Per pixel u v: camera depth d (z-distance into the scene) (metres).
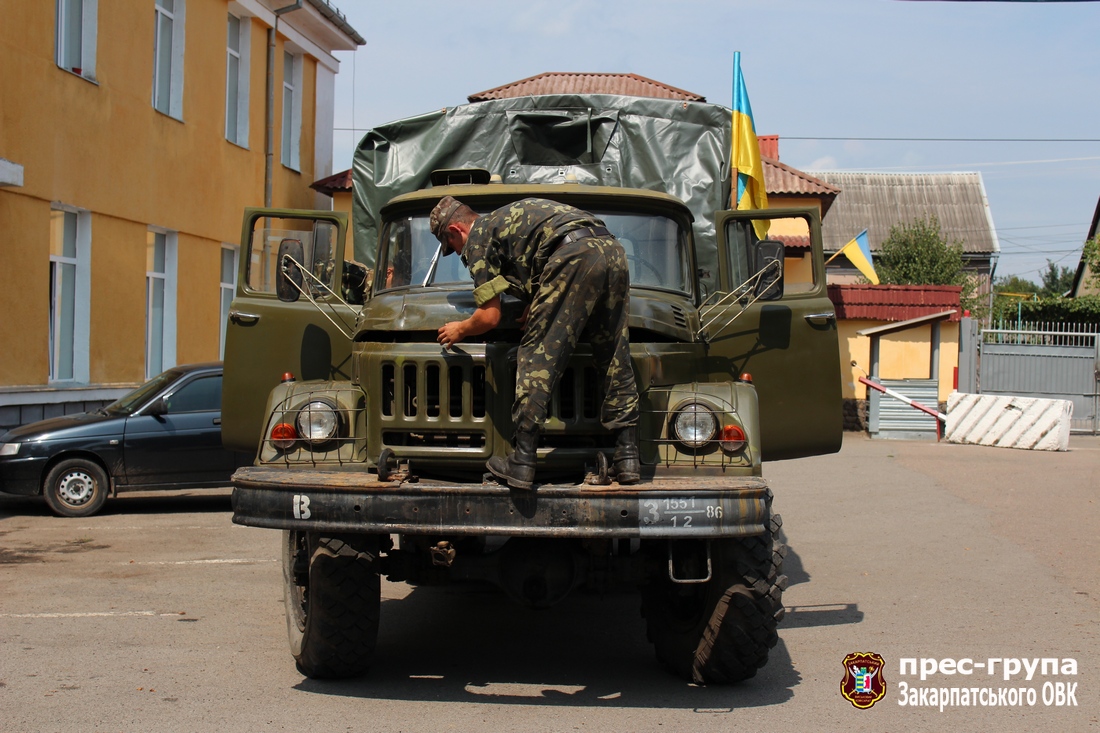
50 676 5.57
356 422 5.43
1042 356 23.03
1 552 9.25
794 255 20.66
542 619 7.18
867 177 52.84
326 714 4.99
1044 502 12.28
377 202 8.13
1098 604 7.42
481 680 5.64
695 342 5.89
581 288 4.89
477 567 5.28
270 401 5.56
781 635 6.63
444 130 8.12
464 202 6.23
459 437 5.26
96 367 15.47
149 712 4.99
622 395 4.97
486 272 5.07
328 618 5.27
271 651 6.13
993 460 16.77
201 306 18.36
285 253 6.32
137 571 8.41
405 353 5.27
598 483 4.85
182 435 11.69
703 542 5.20
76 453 11.47
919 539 10.02
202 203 18.25
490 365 5.18
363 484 4.80
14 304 13.61
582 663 6.03
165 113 17.16
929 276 39.78
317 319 6.65
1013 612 7.19
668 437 5.28
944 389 23.05
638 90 17.70
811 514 11.54
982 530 10.47
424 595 7.98
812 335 6.62
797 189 20.73
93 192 15.26
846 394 22.75
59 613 6.98
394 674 5.73
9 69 13.38
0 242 13.32
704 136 8.00
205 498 13.00
